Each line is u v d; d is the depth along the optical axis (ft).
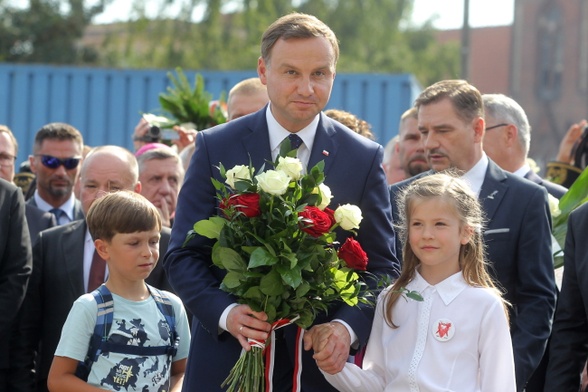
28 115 60.34
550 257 19.83
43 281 21.81
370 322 16.63
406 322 17.10
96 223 18.38
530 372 18.76
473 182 20.31
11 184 21.85
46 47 135.03
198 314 16.05
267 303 15.57
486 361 16.66
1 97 60.29
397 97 58.85
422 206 16.92
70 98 60.34
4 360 21.26
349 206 15.79
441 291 17.02
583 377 20.01
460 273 17.15
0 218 21.27
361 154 17.02
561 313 19.10
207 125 31.27
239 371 15.83
